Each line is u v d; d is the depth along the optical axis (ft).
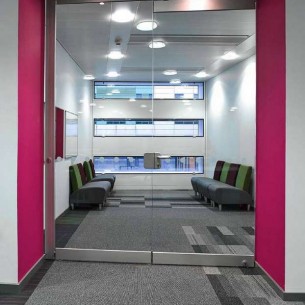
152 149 15.51
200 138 15.20
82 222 12.95
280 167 7.13
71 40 12.60
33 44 8.07
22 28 7.25
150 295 7.01
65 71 13.24
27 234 7.72
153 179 15.46
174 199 15.33
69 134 13.85
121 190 15.48
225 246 10.31
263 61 8.26
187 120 15.34
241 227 12.30
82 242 10.46
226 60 14.11
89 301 6.72
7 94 6.98
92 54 14.10
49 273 8.18
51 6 9.10
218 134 14.67
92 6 9.68
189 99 15.33
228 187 13.60
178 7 9.48
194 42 12.91
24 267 7.51
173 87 15.43
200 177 15.03
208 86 14.99
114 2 9.42
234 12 9.72
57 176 10.98
